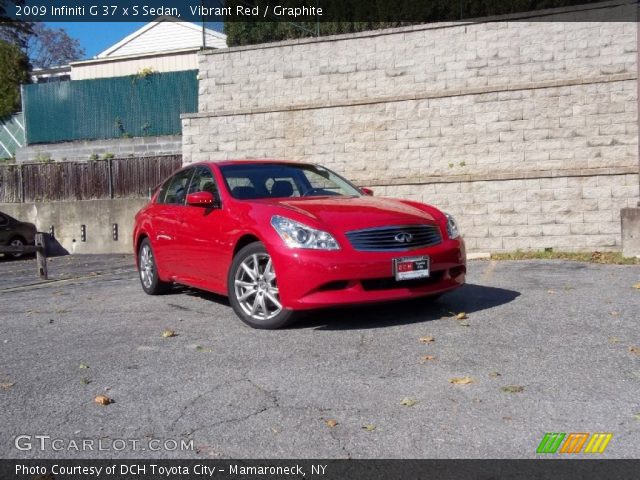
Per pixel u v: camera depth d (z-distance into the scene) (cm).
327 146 1354
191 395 441
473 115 1251
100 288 963
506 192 1204
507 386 429
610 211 1154
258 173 731
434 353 506
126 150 2138
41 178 1861
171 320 677
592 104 1182
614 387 421
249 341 568
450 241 630
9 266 1516
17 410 430
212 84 1454
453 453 342
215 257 675
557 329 560
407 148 1296
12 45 2883
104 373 499
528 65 1238
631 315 599
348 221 592
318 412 401
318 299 569
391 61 1323
